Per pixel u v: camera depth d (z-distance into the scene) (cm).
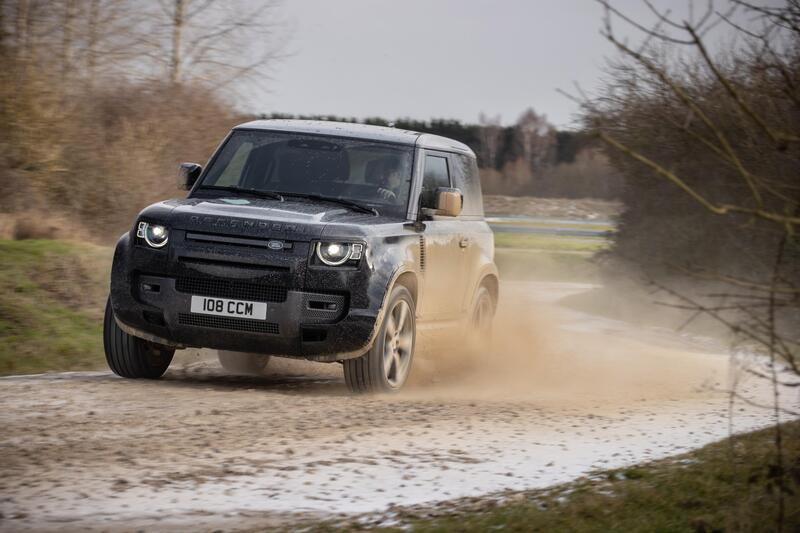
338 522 862
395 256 1521
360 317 1465
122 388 1470
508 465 1112
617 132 3138
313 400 1448
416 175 1683
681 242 3120
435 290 1700
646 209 3412
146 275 1492
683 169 3042
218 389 1516
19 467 987
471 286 1867
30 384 1484
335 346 1467
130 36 3909
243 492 948
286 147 1697
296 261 1451
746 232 2675
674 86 754
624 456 1187
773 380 886
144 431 1173
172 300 1476
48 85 3422
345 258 1460
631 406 1553
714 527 861
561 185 12238
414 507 920
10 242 2728
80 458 1032
